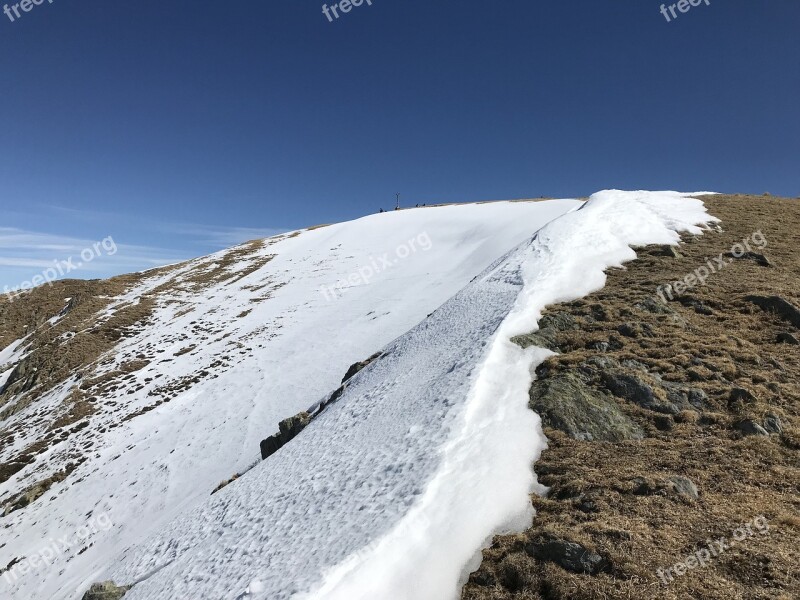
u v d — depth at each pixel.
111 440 29.34
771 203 31.56
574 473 8.68
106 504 23.11
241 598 7.36
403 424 11.35
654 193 34.09
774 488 7.90
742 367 12.04
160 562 11.89
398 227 70.69
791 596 5.60
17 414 36.81
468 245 56.06
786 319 14.46
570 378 11.59
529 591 6.38
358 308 42.88
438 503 7.97
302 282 54.50
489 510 7.95
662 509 7.46
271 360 35.66
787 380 11.35
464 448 9.39
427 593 6.59
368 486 9.24
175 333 44.72
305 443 13.98
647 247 22.33
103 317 50.22
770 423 9.59
